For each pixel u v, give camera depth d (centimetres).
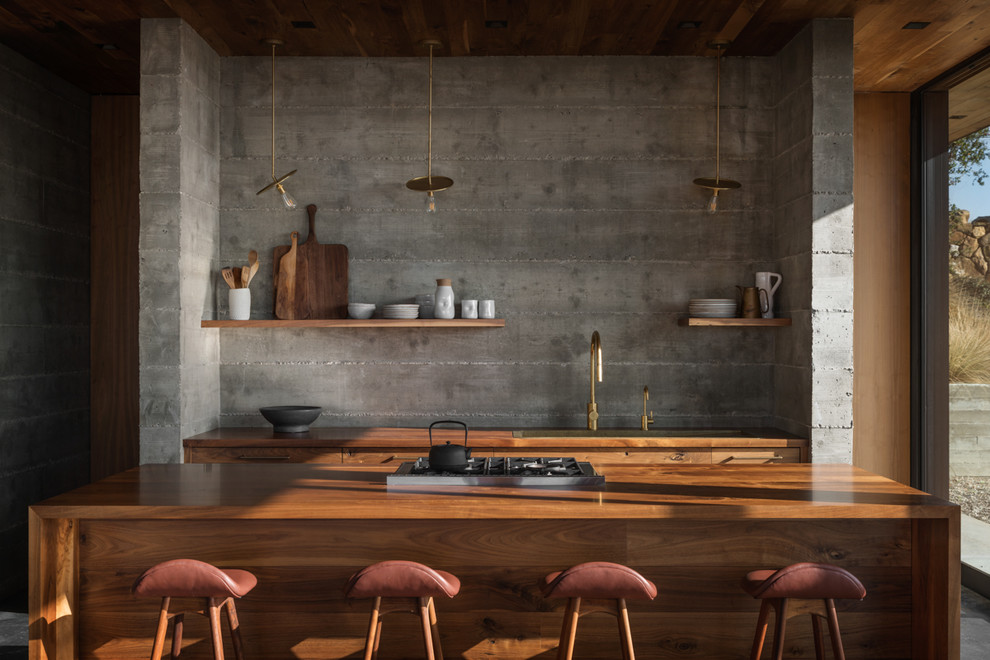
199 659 266
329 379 460
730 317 441
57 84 475
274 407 440
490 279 461
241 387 460
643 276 461
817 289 402
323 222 461
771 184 461
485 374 460
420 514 248
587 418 452
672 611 268
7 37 416
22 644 360
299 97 460
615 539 268
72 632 261
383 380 460
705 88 461
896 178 496
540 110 460
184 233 405
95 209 513
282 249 459
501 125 460
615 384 460
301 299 457
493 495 265
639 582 223
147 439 400
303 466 323
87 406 509
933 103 483
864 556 272
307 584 266
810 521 271
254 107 459
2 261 418
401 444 401
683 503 253
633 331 461
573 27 413
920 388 483
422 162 461
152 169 400
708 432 429
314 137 461
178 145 400
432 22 406
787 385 437
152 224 400
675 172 461
